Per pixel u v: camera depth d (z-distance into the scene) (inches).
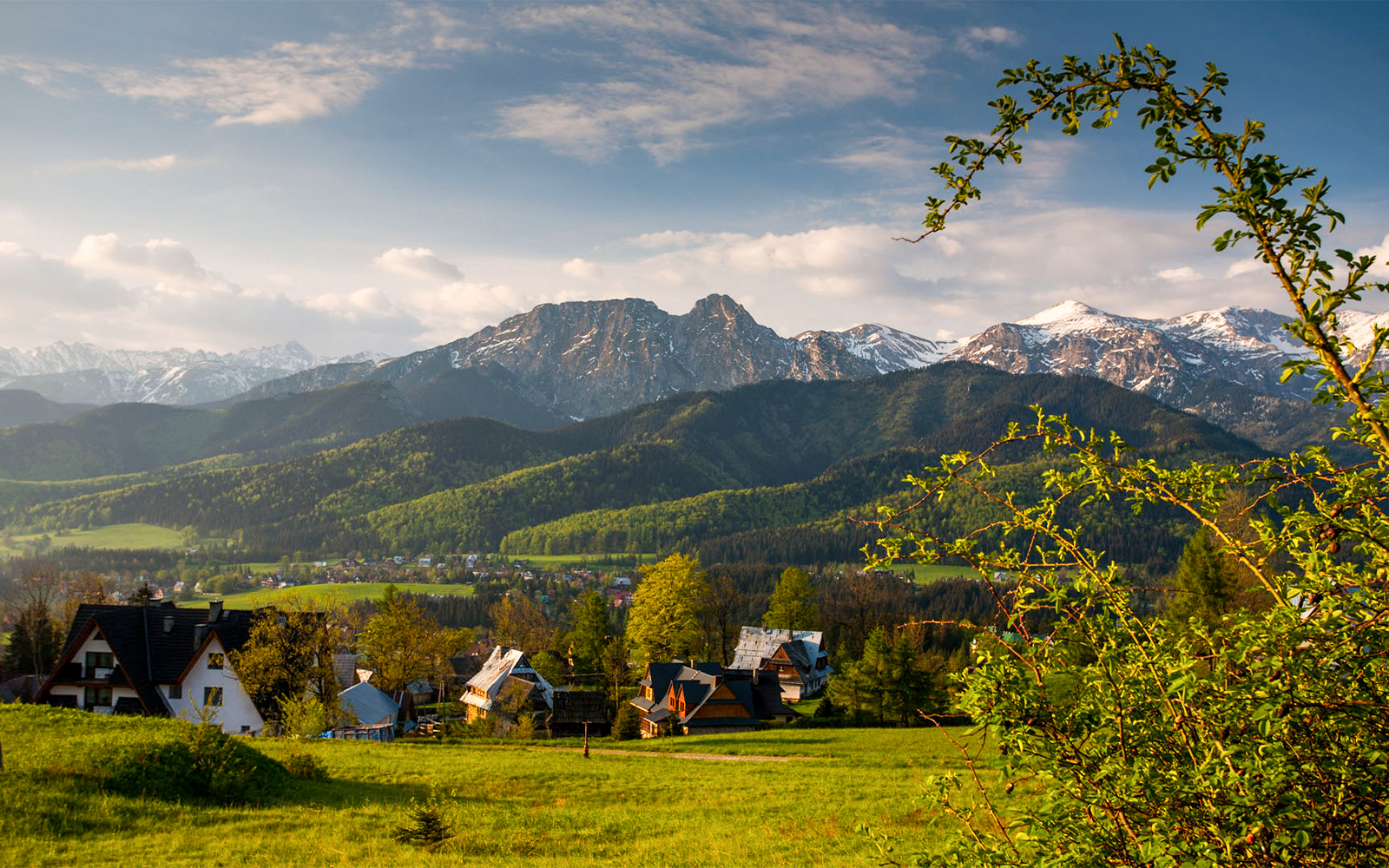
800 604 3996.1
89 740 1160.8
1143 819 201.2
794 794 1288.1
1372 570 182.4
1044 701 214.8
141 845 829.8
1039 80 202.4
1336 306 183.8
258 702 2081.7
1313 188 183.9
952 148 210.7
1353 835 185.8
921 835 884.0
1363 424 182.2
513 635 4542.3
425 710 3868.1
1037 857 215.3
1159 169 199.3
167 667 2175.2
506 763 1636.3
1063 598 217.9
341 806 1125.7
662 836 1002.7
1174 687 185.5
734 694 2600.9
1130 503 219.5
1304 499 204.8
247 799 1079.0
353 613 3398.1
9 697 2876.5
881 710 2444.6
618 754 1915.6
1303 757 188.4
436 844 898.1
